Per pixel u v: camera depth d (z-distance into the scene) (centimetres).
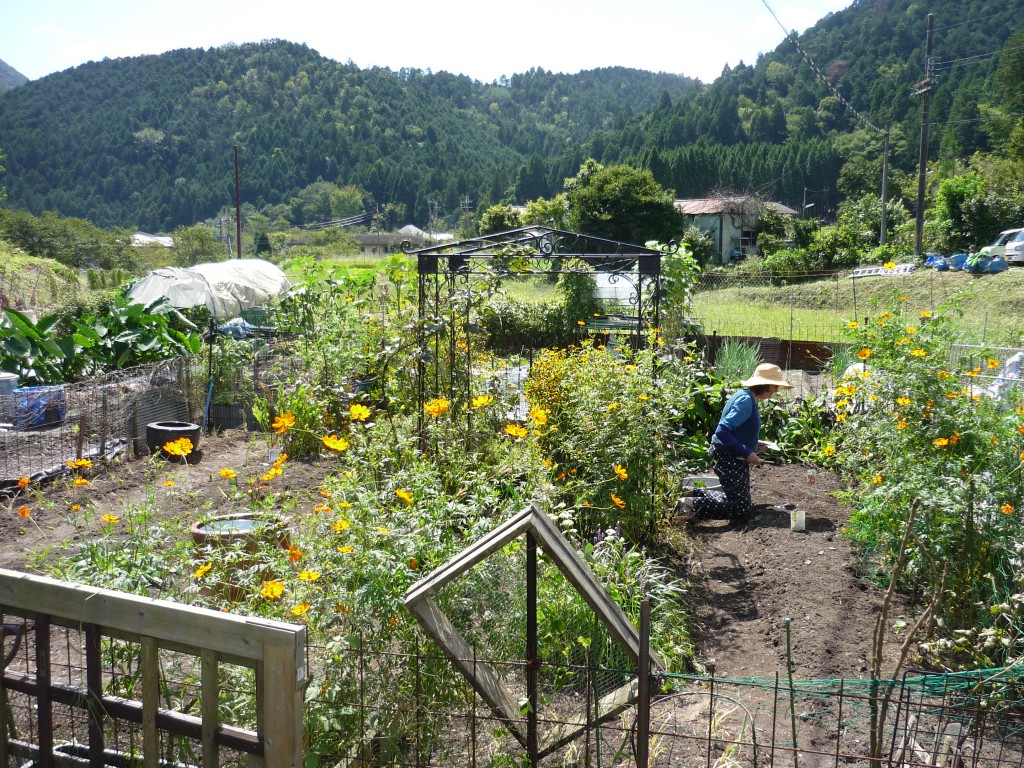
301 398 834
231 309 1561
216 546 391
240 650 229
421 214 13212
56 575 337
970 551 406
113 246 4900
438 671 302
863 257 3453
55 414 920
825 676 379
